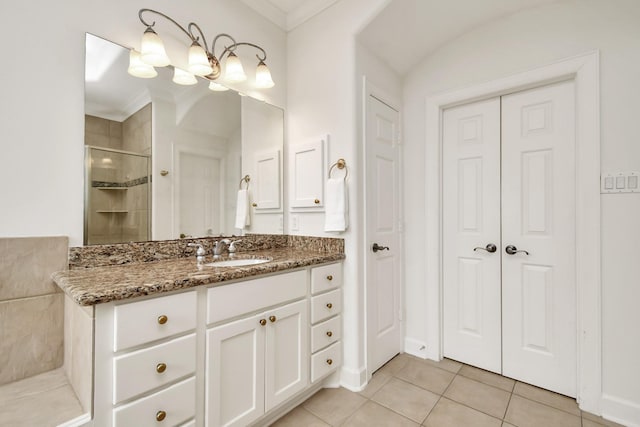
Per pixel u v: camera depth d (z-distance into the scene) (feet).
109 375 2.92
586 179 5.08
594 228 4.99
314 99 6.62
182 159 5.38
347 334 5.94
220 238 5.95
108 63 4.45
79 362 3.21
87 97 4.24
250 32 6.46
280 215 7.05
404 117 7.50
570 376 5.47
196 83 5.57
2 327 3.54
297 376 4.98
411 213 7.41
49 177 3.92
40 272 3.79
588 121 5.08
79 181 4.16
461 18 6.08
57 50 3.98
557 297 5.63
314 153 6.48
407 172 7.46
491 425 4.74
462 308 6.81
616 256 4.85
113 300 2.89
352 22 5.91
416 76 7.32
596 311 4.97
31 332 3.72
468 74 6.50
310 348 5.26
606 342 4.91
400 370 6.51
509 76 5.96
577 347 5.26
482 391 5.69
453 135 6.94
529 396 5.51
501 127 6.30
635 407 4.65
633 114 4.75
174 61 5.21
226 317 3.93
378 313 6.57
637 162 4.71
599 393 4.93
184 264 4.63
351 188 5.90
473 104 6.67
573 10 5.30
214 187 5.88
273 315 4.58
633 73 4.76
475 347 6.61
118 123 4.55
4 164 3.60
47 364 3.82
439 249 6.97
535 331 5.87
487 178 6.47
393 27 5.99
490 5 5.74
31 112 3.79
